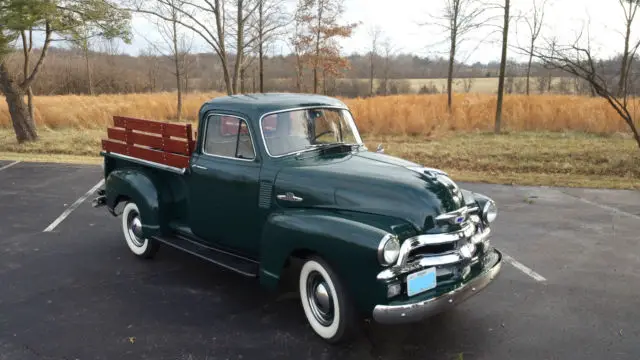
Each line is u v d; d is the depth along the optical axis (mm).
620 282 5105
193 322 4312
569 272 5383
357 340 3963
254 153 4477
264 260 4078
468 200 4230
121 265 5707
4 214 7875
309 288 4027
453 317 4359
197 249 5020
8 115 20547
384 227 3604
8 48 15133
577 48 11281
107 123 21547
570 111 17812
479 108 19828
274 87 32844
